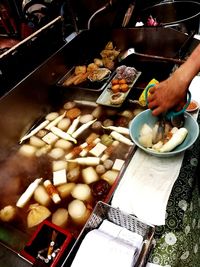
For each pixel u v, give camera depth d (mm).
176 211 1515
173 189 1619
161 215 1449
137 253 1214
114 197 1576
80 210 1686
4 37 3184
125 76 2629
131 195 1563
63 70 2959
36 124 2580
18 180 2039
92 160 2008
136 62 2932
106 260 1145
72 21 3117
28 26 2975
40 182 1960
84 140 2254
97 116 2479
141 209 1489
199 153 1914
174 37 3084
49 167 2080
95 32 3311
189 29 3113
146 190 1575
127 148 2074
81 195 1777
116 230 1345
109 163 1958
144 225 1290
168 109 1622
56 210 1730
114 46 3473
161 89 1554
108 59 3154
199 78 2406
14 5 2990
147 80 2736
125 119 2367
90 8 3381
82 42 3193
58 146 2240
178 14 3637
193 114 2053
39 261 1290
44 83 2660
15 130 2381
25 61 2623
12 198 1920
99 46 3533
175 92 1500
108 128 2295
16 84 2473
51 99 2783
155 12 3688
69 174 1932
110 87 2625
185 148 1627
